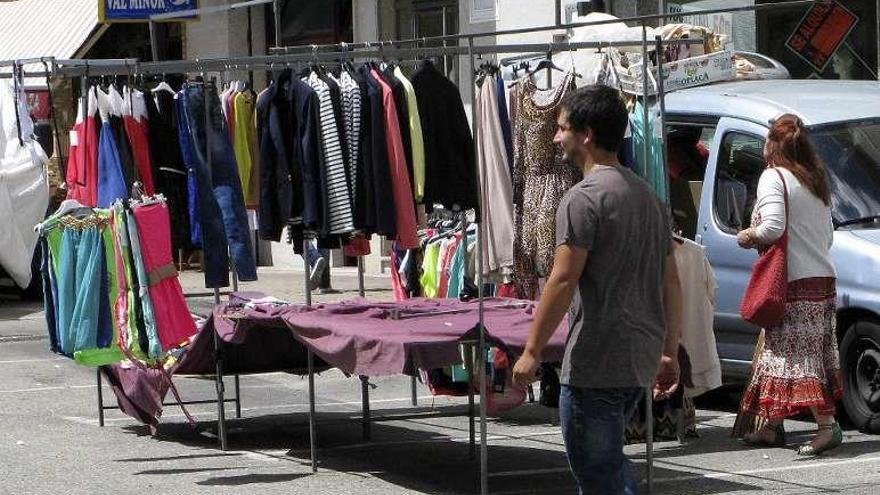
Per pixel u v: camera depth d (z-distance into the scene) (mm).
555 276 6703
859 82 13547
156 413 11359
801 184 10242
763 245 10328
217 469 10180
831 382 10406
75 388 13969
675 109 12898
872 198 11656
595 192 6738
